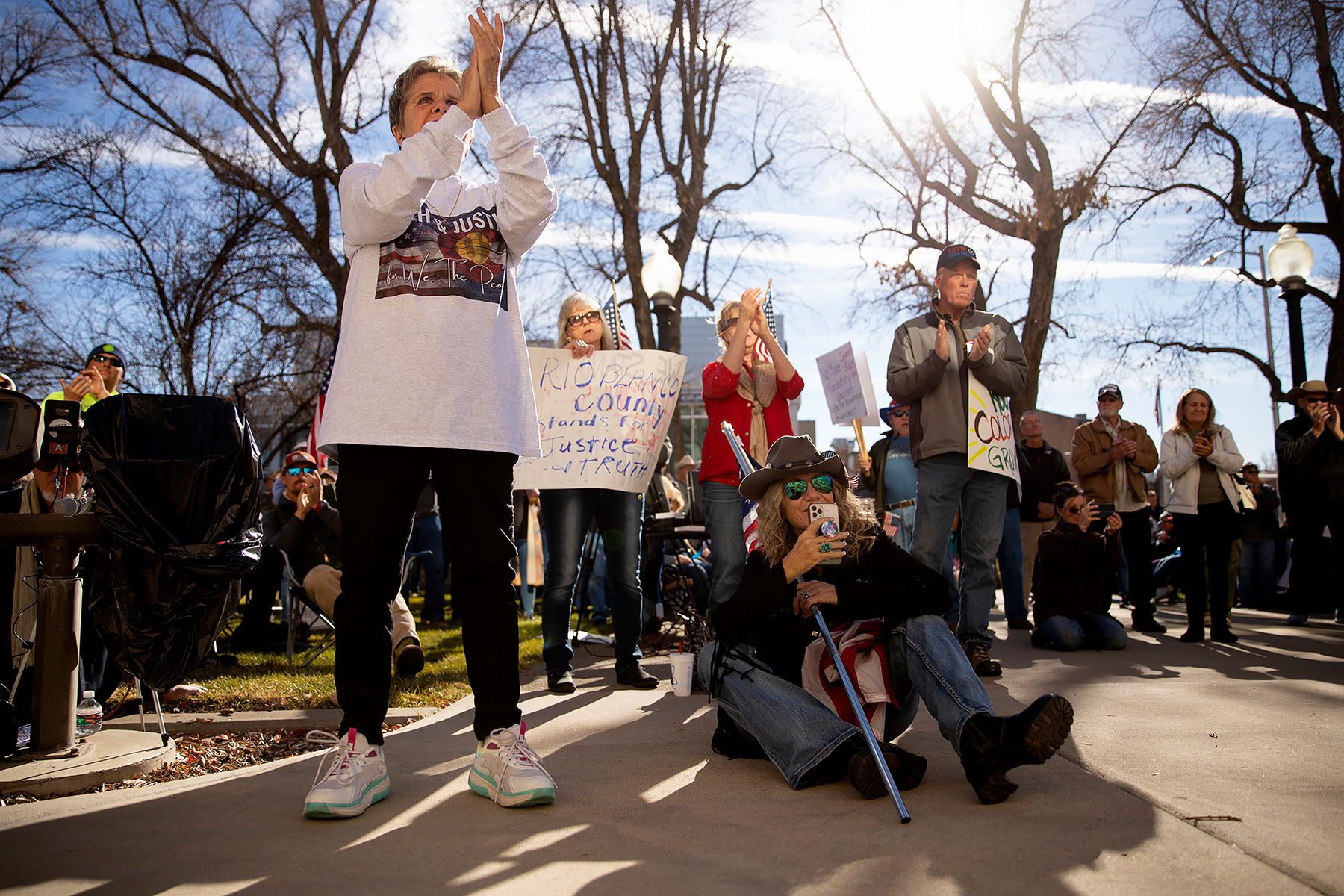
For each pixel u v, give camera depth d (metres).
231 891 2.03
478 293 2.83
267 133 18.20
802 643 3.17
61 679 3.32
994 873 2.06
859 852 2.21
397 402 2.65
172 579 3.17
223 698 4.73
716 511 5.02
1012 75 15.79
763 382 5.11
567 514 5.16
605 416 5.16
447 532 2.86
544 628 5.12
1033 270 15.86
